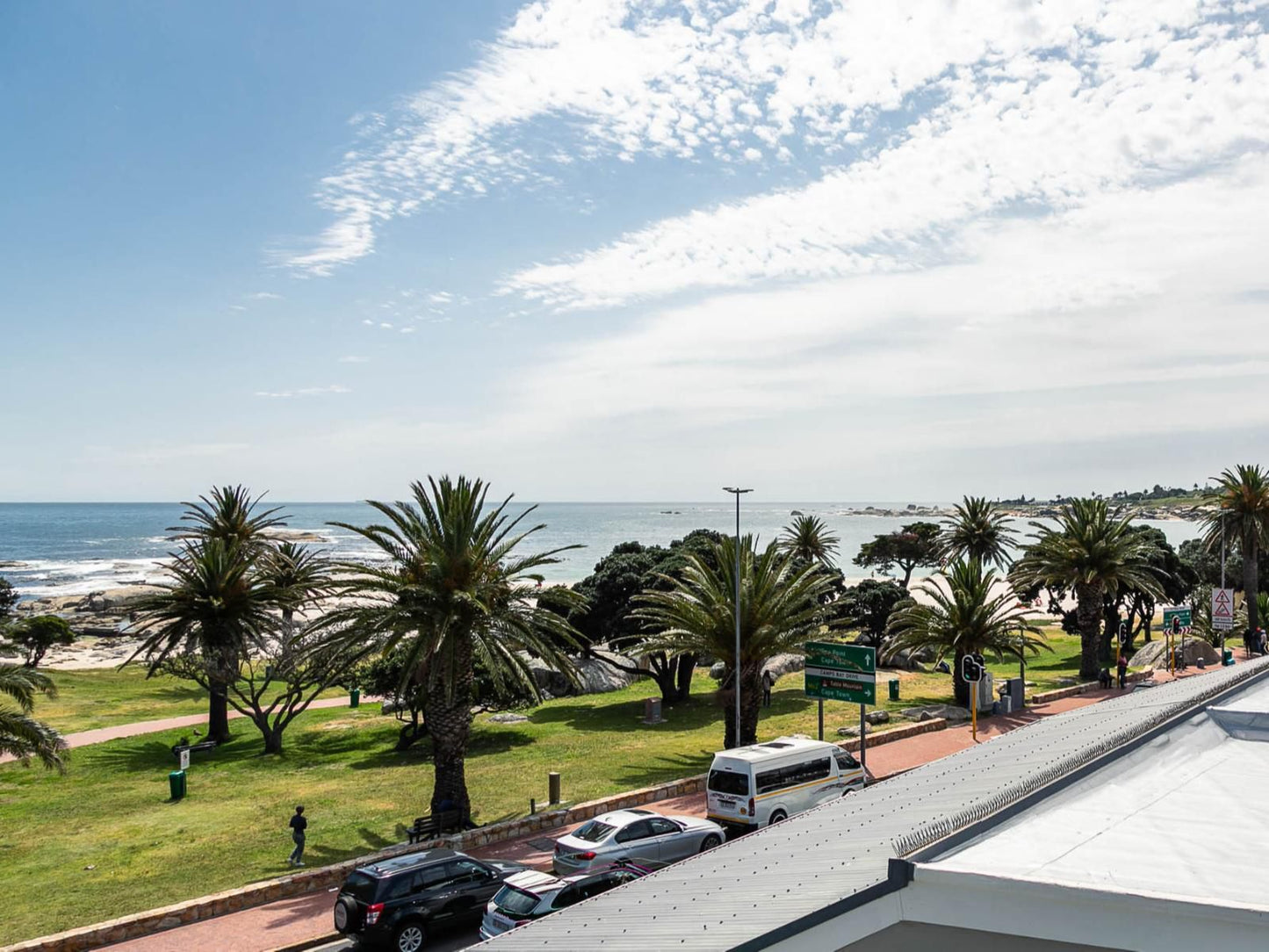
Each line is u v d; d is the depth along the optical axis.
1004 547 85.94
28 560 185.00
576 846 20.20
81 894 21.59
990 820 6.98
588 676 52.50
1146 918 5.36
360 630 25.97
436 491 27.16
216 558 40.56
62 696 54.25
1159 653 59.53
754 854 8.86
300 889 21.70
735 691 32.06
